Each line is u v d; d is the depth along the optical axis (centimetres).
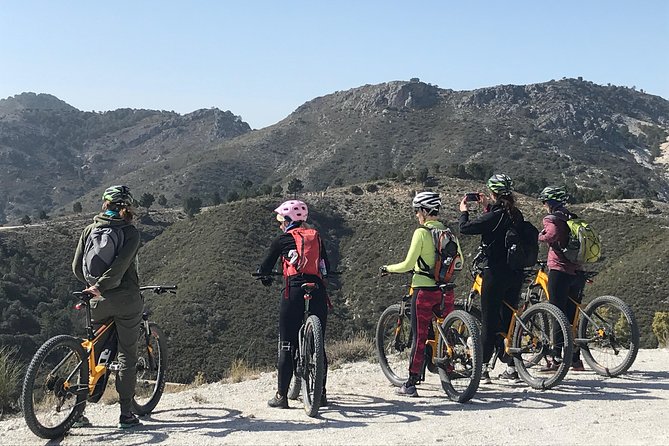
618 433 493
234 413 600
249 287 7194
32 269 8894
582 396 636
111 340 561
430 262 651
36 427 501
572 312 762
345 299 7675
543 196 750
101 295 539
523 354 702
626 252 7500
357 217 10356
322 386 572
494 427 520
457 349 637
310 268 609
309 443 484
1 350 719
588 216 8906
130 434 527
